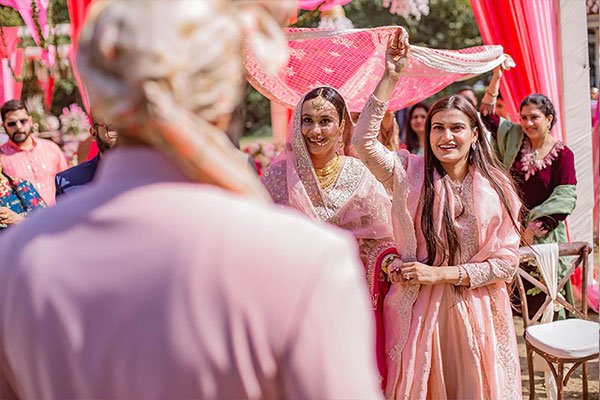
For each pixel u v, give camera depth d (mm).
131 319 926
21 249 998
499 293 3180
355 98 4062
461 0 13789
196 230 943
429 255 3127
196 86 962
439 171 3156
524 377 4973
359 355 961
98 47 966
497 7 5656
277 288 925
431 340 3094
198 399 911
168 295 921
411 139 6496
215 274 923
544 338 3783
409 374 3090
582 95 5758
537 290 4562
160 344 914
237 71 1011
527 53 5648
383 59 3938
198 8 977
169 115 938
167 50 942
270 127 17094
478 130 3143
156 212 958
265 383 925
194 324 914
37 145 5930
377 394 997
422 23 14133
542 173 4906
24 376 994
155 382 913
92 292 945
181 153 963
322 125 3455
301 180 3490
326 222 3463
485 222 3088
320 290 934
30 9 6289
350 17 14000
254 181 1023
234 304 917
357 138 3109
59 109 12844
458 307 3105
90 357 936
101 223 969
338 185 3510
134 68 943
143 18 957
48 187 5848
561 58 5746
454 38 14156
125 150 1020
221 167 979
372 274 3389
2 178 4648
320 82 3971
